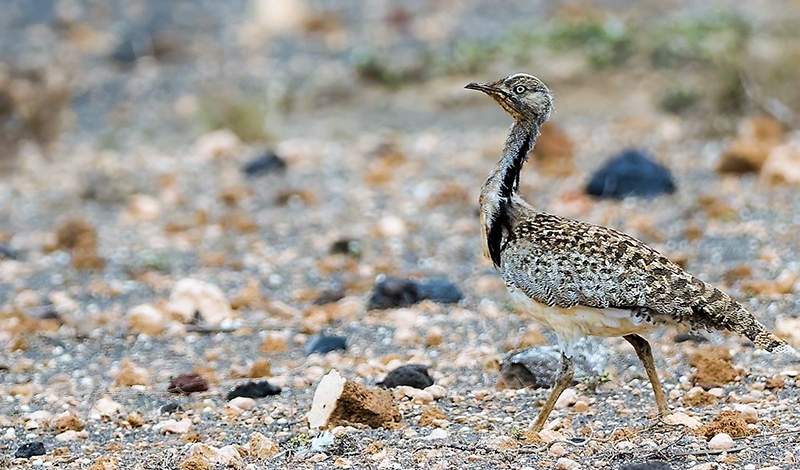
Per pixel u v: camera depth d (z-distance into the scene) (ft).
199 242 73.46
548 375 46.42
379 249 70.33
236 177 89.10
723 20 116.16
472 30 130.41
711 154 86.02
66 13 141.49
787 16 118.83
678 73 108.37
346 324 56.65
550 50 116.37
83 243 72.08
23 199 85.97
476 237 71.87
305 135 104.94
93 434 43.83
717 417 39.78
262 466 38.55
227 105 105.29
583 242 39.99
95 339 56.13
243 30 136.77
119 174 86.28
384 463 38.17
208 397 47.55
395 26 134.00
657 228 69.56
